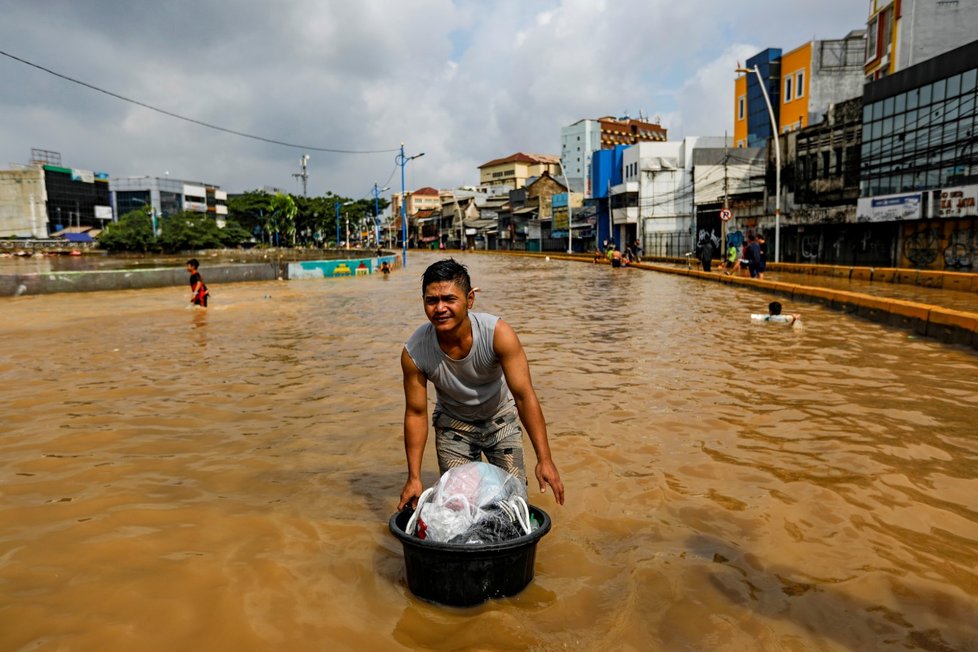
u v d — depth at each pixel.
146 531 3.41
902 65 28.78
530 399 3.02
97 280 22.81
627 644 2.41
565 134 98.44
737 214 40.62
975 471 4.23
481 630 2.50
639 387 6.77
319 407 6.09
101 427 5.44
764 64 45.00
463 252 88.56
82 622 2.56
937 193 23.80
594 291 21.28
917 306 10.69
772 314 12.20
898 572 2.94
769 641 2.43
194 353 9.24
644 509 3.69
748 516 3.57
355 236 132.38
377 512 3.69
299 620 2.59
